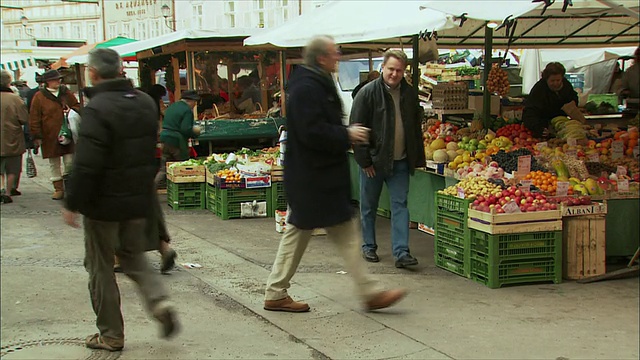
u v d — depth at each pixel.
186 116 10.93
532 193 6.69
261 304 6.07
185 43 12.52
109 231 4.67
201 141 12.70
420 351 5.00
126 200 4.57
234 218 9.92
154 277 4.83
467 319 5.66
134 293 6.42
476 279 6.73
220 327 5.52
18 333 5.45
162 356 4.93
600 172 7.60
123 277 6.90
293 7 19.23
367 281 5.49
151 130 4.67
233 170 10.00
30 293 6.46
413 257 7.53
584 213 6.71
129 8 28.98
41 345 5.18
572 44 13.41
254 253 7.89
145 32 27.69
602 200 7.05
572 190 6.94
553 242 6.59
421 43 10.38
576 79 20.64
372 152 6.96
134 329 5.50
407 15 7.84
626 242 7.19
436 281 6.73
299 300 6.16
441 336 5.29
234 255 7.80
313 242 8.34
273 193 10.06
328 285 6.60
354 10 8.85
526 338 5.24
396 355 4.94
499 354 4.94
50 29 39.91
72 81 20.98
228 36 12.41
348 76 17.25
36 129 11.17
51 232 9.06
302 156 5.15
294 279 6.80
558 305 6.02
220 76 13.04
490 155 7.86
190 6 23.73
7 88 11.26
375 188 7.23
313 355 4.95
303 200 5.19
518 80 17.55
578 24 11.62
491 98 10.82
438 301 6.12
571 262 6.76
